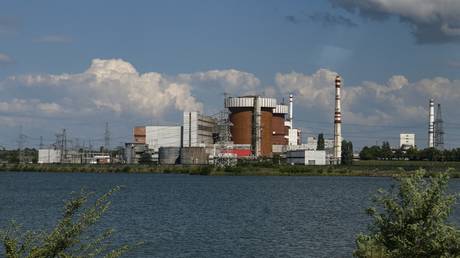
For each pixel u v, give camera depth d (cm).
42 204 10825
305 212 9500
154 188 16838
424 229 2920
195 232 6794
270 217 8606
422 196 2962
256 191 15500
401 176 3066
